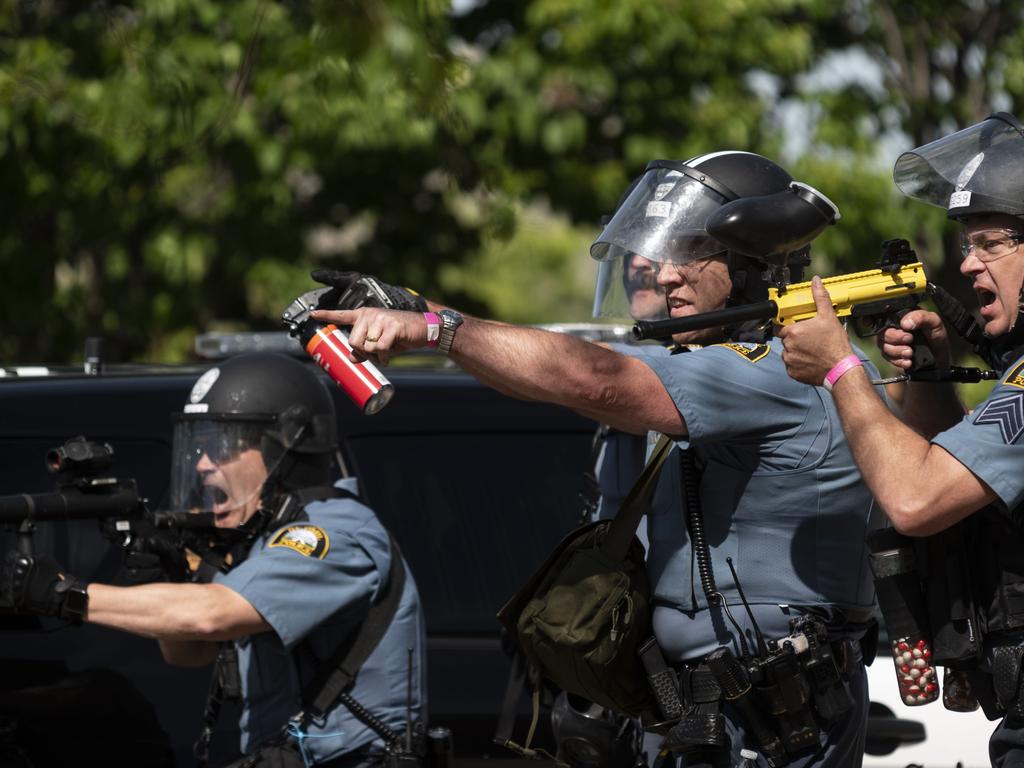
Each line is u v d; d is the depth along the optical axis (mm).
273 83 29125
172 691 13102
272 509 11828
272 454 11859
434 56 13219
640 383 10094
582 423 14227
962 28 33875
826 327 9898
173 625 11055
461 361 9891
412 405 14156
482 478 13992
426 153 32625
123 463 13578
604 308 12188
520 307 64000
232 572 11359
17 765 13109
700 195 11070
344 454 13898
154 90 29375
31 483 13445
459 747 13141
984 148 10000
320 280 10289
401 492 13883
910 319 10453
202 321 34969
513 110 31812
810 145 32656
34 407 13680
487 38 33688
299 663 11500
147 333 34219
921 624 9992
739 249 10320
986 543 9867
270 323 37375
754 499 10570
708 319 9891
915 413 11227
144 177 31906
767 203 10234
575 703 11969
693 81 32781
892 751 13664
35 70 29156
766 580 10578
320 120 29500
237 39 29547
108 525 11820
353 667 11469
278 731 11633
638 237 11172
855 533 10750
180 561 12023
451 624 13516
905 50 33781
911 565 9961
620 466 12453
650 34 31406
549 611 10711
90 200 31906
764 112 33594
